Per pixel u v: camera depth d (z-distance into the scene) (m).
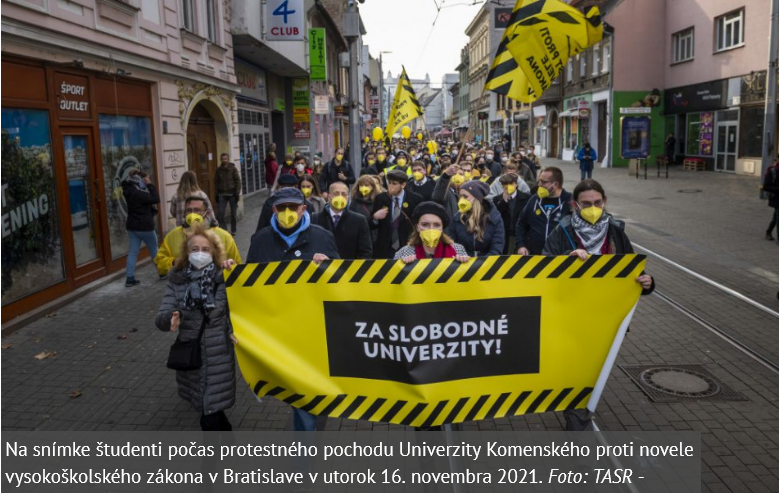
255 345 3.93
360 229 6.12
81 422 4.98
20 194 7.47
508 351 3.92
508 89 8.10
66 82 8.52
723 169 27.41
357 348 3.92
